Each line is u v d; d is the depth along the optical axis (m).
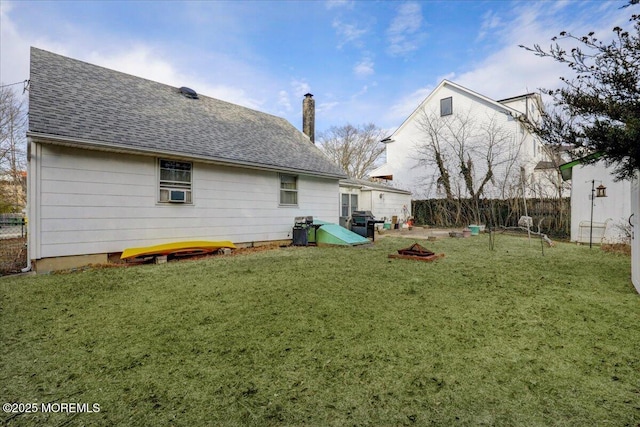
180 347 2.56
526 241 10.20
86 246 5.86
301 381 2.05
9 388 2.00
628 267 5.71
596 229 9.31
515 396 1.87
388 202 16.52
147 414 1.74
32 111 5.41
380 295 3.98
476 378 2.06
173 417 1.72
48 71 6.71
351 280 4.78
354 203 15.07
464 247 8.72
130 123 6.75
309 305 3.60
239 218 8.41
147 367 2.25
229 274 5.21
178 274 5.22
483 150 16.89
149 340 2.69
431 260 6.46
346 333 2.81
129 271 5.45
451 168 18.09
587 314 3.23
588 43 3.12
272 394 1.92
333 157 34.75
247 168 8.55
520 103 16.56
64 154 5.61
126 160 6.37
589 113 3.15
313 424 1.65
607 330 2.81
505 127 16.22
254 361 2.32
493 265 5.96
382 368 2.20
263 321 3.12
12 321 3.14
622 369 2.15
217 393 1.93
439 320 3.11
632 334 2.71
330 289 4.28
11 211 16.64
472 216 17.11
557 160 12.38
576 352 2.41
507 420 1.67
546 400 1.82
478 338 2.68
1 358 2.38
